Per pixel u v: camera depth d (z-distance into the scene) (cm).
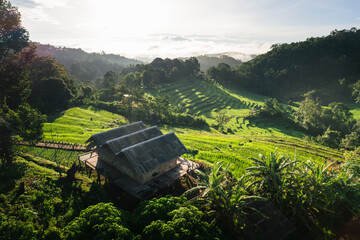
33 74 7962
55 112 7569
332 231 2261
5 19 3859
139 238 1550
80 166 3319
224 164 4097
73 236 1570
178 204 1919
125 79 13788
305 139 8725
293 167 2567
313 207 2375
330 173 2542
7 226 1788
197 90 17175
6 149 2775
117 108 9181
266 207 2280
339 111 10575
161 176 3136
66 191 2534
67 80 9850
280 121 11956
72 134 5159
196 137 6481
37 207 2148
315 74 19512
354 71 18312
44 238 1806
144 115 8712
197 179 3155
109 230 1546
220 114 10600
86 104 9356
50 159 3581
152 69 17212
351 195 2475
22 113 3350
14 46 4344
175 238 1477
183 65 19875
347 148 7544
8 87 4056
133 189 2736
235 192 2061
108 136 3509
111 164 3253
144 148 3006
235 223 1975
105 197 2662
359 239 2184
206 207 2138
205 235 1608
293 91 19138
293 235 2188
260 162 2442
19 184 2420
